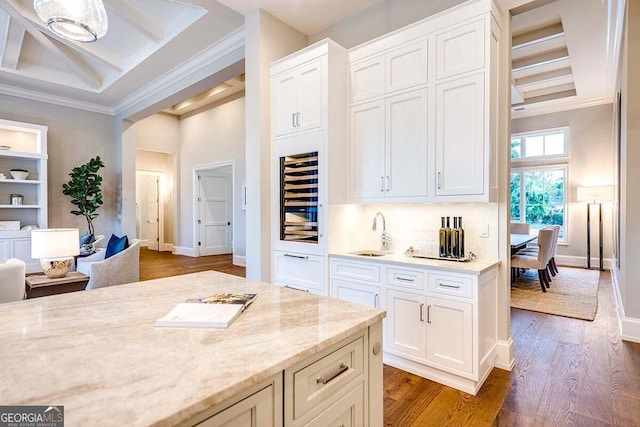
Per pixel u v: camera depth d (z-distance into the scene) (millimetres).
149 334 1071
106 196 6945
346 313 1289
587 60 4863
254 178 3307
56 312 1283
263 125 3277
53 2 1612
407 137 2689
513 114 7328
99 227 6852
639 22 3092
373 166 2902
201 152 8172
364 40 3314
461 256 2631
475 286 2209
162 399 718
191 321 1157
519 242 5062
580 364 2670
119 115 6852
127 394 734
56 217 6312
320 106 2918
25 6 3738
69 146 6461
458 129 2428
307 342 1020
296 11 3311
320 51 2906
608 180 6492
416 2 2988
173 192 9055
